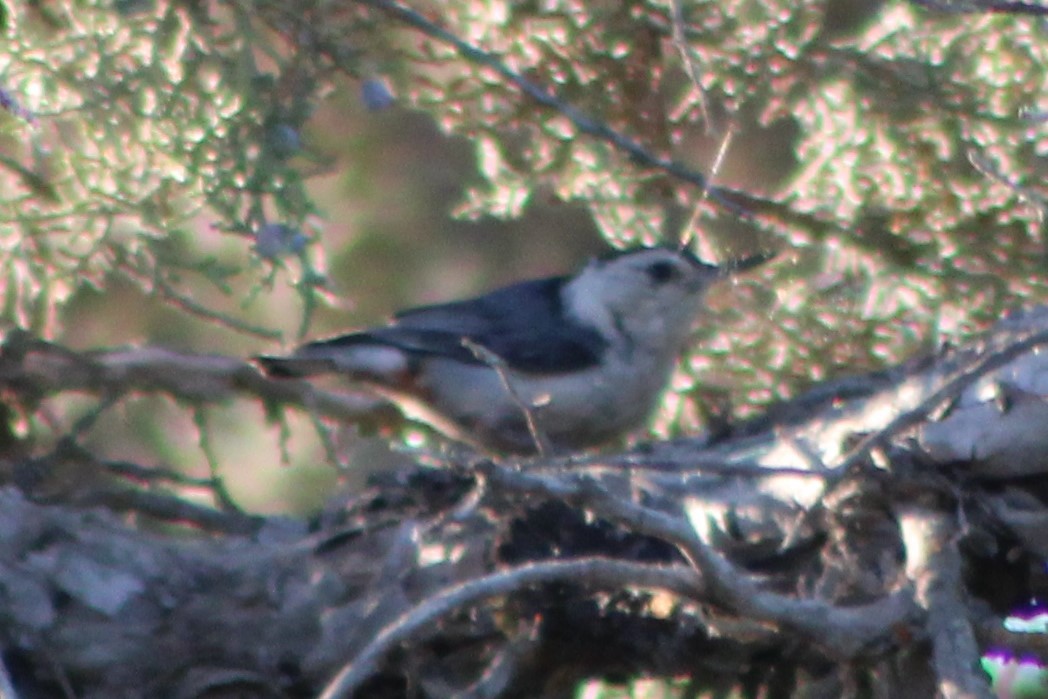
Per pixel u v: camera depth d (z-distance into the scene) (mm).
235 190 8898
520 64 9469
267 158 8898
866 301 9555
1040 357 6992
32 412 9031
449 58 9328
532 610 7207
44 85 9055
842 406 7684
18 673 7230
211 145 8914
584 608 7191
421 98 9469
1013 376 6973
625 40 9445
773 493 7383
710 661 7191
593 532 7465
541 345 9438
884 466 6984
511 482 5707
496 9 9406
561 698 7281
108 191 9062
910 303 9492
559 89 9508
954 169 9383
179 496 9227
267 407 9500
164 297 9117
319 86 9141
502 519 7438
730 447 8523
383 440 11117
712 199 9703
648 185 9734
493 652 7223
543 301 9805
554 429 9602
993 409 6953
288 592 7461
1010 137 9328
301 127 9102
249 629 7367
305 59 9000
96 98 8875
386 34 9406
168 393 9242
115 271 9312
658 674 7246
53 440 9336
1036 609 7203
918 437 7020
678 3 7957
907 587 6477
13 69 9016
